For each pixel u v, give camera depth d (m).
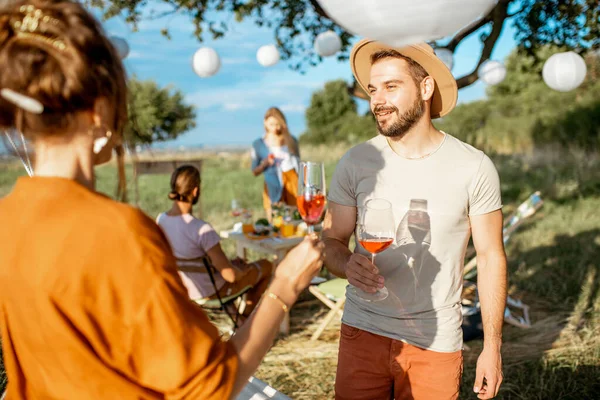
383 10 0.95
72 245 0.81
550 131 15.94
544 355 3.73
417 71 1.83
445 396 1.87
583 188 9.86
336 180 2.06
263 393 1.95
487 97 22.28
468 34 5.40
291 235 4.46
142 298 0.81
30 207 0.85
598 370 3.46
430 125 1.92
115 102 0.91
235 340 0.96
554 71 3.76
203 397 0.85
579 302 4.57
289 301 1.01
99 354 0.84
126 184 0.98
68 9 0.84
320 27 6.36
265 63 4.91
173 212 3.71
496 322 1.84
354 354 1.98
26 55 0.80
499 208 1.89
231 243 6.44
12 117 0.86
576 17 5.16
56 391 0.87
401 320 1.90
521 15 5.80
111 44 0.90
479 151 1.91
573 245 6.11
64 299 0.80
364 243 1.75
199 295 3.75
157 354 0.83
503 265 1.87
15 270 0.83
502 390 3.29
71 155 0.90
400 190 1.91
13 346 0.94
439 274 1.87
